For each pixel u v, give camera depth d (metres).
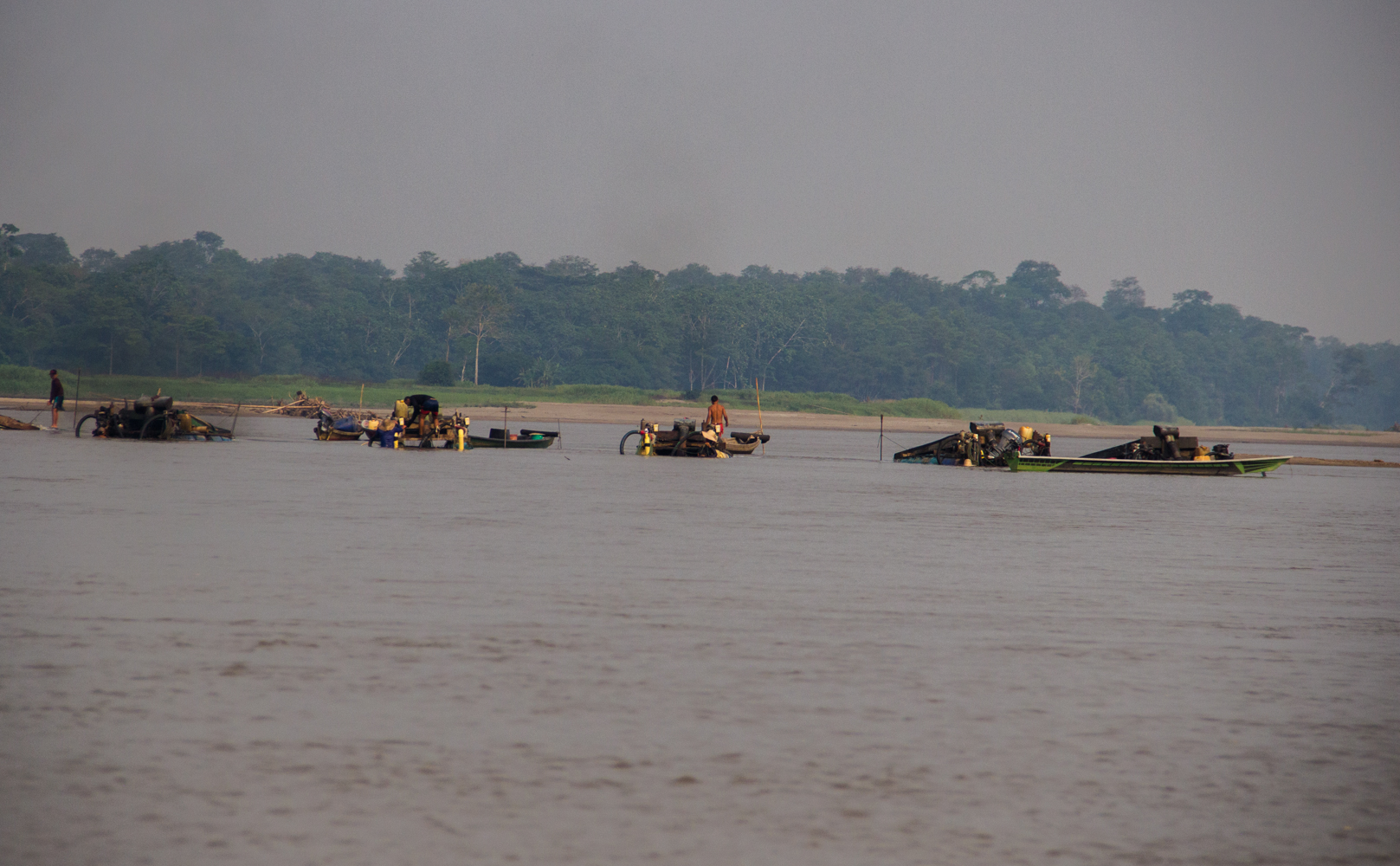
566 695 29.66
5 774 23.00
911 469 150.38
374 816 21.39
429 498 83.38
